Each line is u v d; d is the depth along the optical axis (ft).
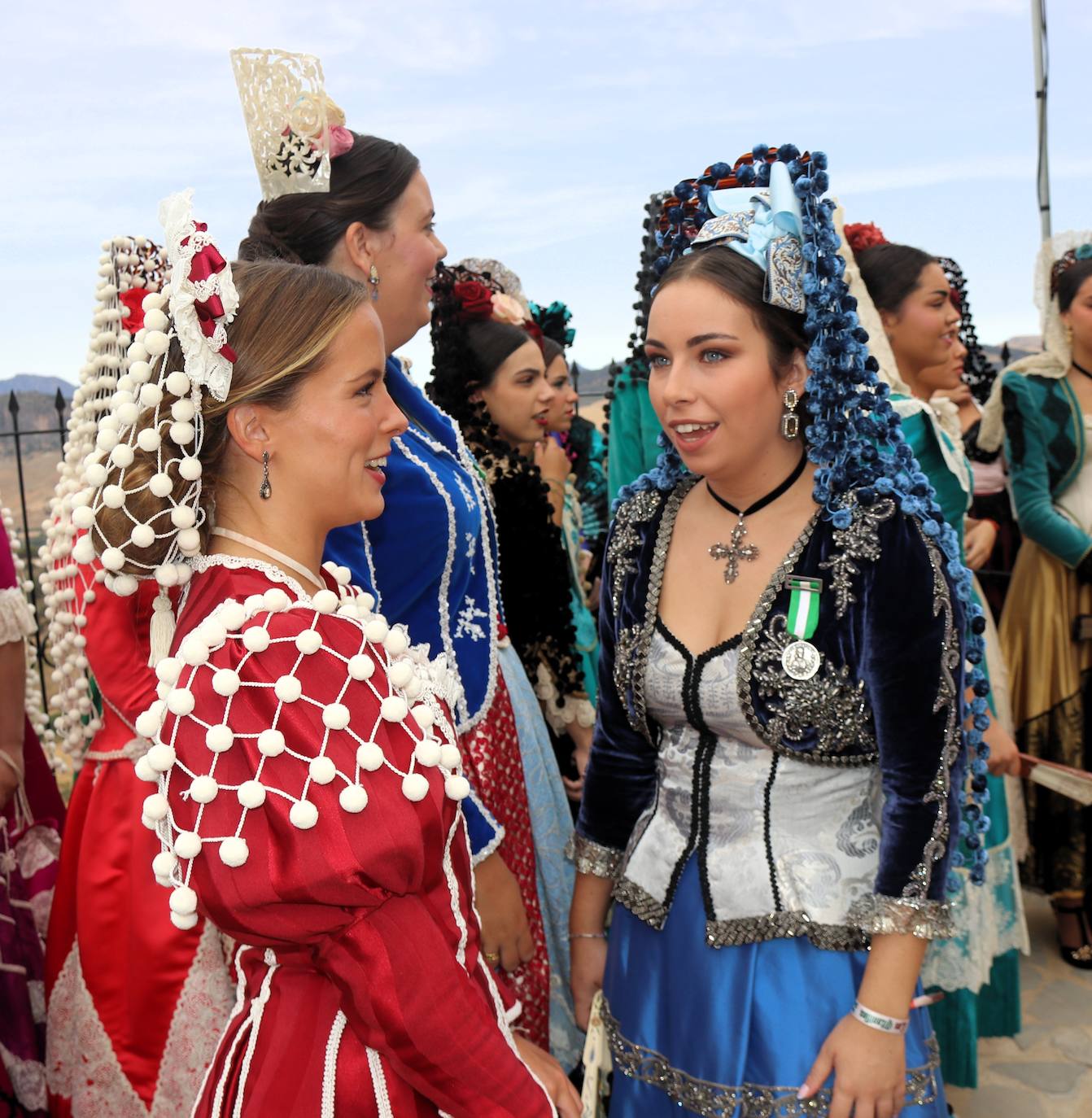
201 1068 5.97
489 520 6.93
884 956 4.65
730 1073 4.77
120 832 6.13
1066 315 11.02
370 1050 3.62
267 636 3.52
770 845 4.87
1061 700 11.18
